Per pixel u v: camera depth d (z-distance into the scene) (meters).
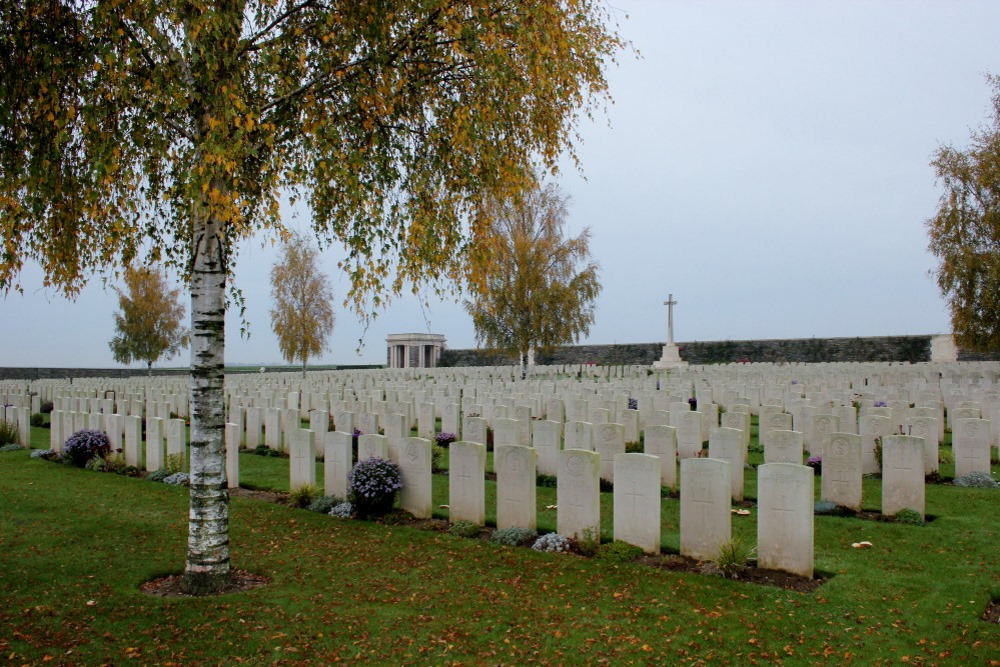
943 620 5.31
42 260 6.79
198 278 6.06
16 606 5.69
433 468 12.39
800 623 5.30
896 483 8.51
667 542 7.61
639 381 24.39
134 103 5.52
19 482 11.40
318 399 19.42
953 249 25.27
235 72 5.48
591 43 7.78
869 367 32.97
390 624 5.37
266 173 6.18
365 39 6.14
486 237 7.34
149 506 9.55
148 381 32.03
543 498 10.04
